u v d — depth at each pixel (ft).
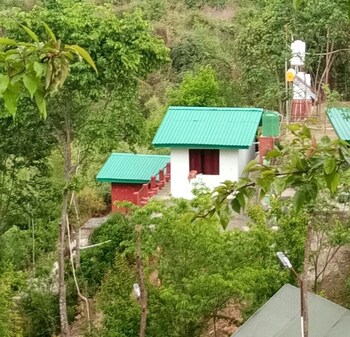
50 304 64.85
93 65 12.36
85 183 76.07
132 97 64.69
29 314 64.08
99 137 63.41
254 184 15.72
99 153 66.08
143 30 62.95
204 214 16.53
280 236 55.36
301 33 98.84
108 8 62.80
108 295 53.88
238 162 79.46
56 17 59.11
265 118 82.12
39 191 71.56
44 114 12.27
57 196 70.64
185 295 49.55
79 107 63.93
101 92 63.16
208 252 51.52
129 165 90.38
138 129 65.36
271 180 15.47
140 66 63.87
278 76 104.01
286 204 55.01
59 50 12.03
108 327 53.26
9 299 57.26
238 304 58.95
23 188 71.26
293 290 48.26
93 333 55.72
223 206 15.89
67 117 63.87
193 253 51.55
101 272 68.80
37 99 12.20
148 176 87.25
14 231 74.23
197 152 80.07
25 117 61.52
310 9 96.22
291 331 43.98
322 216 55.67
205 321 54.70
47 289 66.03
